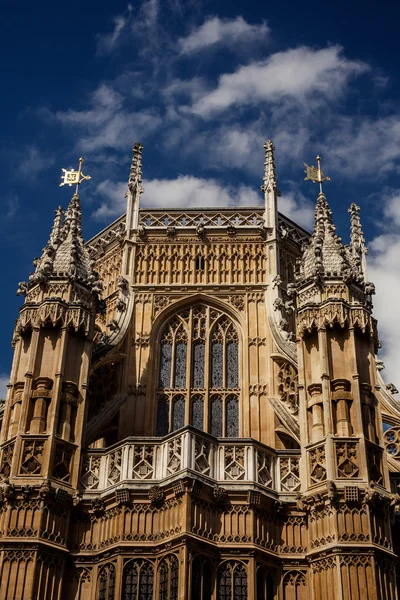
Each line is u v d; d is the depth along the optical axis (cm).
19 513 3120
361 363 3441
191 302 4178
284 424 3712
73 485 3241
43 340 3494
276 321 4041
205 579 3017
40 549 3055
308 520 3180
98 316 4341
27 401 3334
